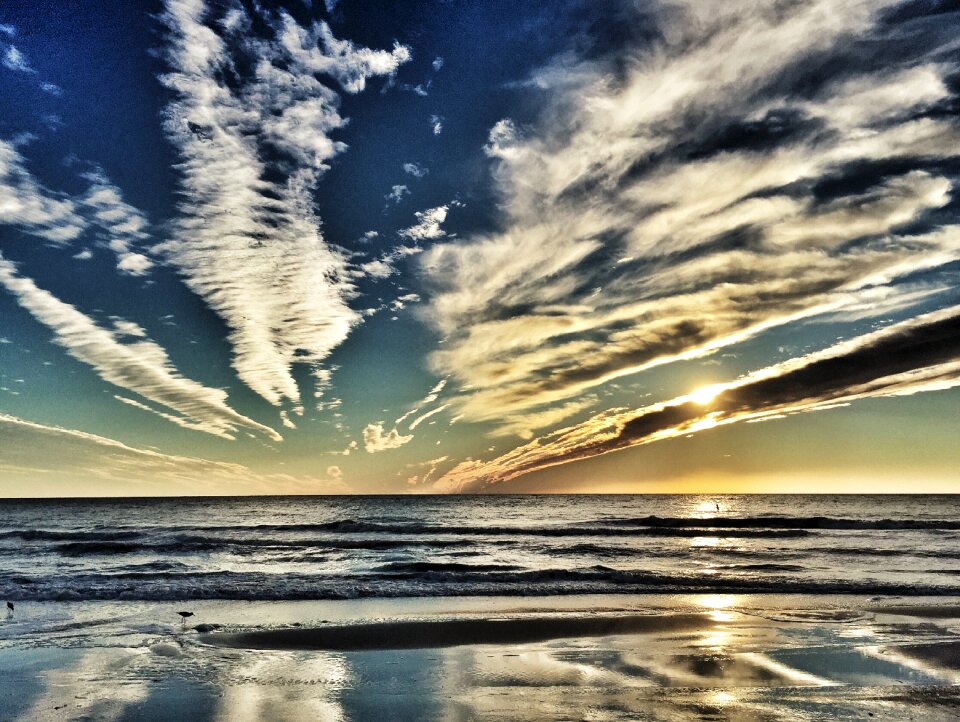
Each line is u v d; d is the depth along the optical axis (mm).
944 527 47219
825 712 7164
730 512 74688
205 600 15984
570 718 6934
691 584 18984
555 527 48344
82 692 7996
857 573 21812
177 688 8203
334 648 10711
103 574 21109
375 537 40125
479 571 22750
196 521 60156
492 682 8586
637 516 66000
